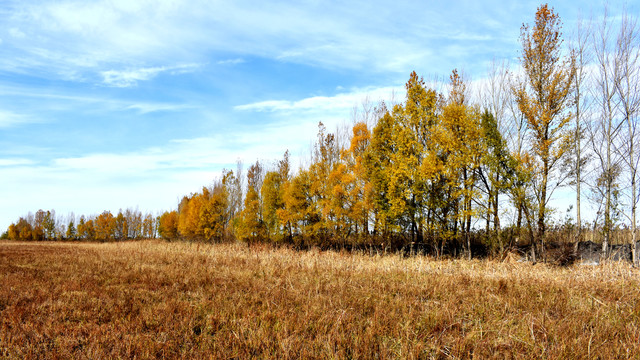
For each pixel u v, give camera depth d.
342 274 11.98
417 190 18.88
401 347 5.47
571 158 17.33
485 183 18.20
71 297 8.91
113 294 9.21
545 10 17.27
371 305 7.90
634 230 15.59
